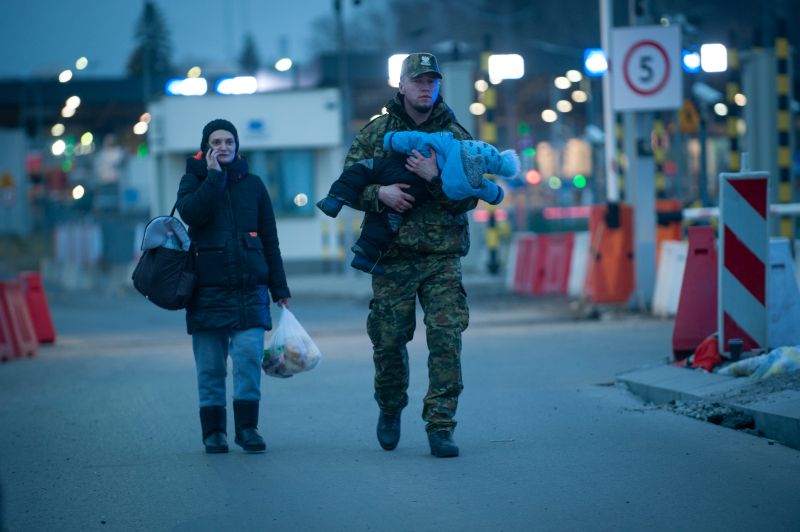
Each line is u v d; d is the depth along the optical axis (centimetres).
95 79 14000
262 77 11688
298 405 2467
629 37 4194
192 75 9094
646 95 4206
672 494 1515
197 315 1905
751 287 2427
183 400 2623
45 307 4350
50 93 14162
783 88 6184
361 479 1681
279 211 8756
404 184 1788
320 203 1809
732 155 6700
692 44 5581
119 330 5003
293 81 11869
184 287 1880
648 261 4328
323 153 8794
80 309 6612
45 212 14375
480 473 1689
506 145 12912
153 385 2928
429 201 1809
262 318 1922
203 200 1867
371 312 1861
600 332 3788
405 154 1809
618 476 1634
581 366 2959
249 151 8775
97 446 2064
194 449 1986
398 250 1817
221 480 1709
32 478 1791
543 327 4072
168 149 8806
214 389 1941
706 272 2623
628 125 4338
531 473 1675
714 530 1339
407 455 1855
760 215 2420
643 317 4197
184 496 1616
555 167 14562
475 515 1444
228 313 1902
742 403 2047
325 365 3195
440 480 1652
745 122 6272
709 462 1709
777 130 6197
